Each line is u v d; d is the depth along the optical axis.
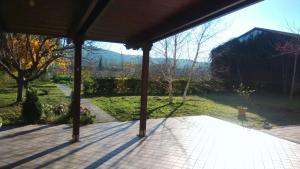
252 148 7.18
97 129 8.80
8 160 5.77
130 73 23.52
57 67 15.50
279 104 16.31
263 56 21.55
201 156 6.41
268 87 21.58
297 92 20.81
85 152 6.41
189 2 4.24
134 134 8.23
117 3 4.39
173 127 9.36
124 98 16.64
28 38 11.50
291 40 18.19
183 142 7.53
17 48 11.98
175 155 6.40
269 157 6.50
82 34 7.03
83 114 9.93
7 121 9.23
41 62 12.66
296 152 6.92
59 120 9.52
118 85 19.69
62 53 12.27
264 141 7.92
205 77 20.11
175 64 15.12
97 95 18.48
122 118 10.70
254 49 22.06
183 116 11.51
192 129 9.15
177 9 4.61
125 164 5.71
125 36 7.45
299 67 20.77
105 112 11.84
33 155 6.12
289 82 20.92
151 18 5.29
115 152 6.47
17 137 7.55
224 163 6.01
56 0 4.54
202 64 18.36
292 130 9.53
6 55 11.99
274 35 20.62
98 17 4.84
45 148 6.63
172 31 5.89
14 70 13.49
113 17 5.34
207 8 4.12
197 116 11.58
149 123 9.93
